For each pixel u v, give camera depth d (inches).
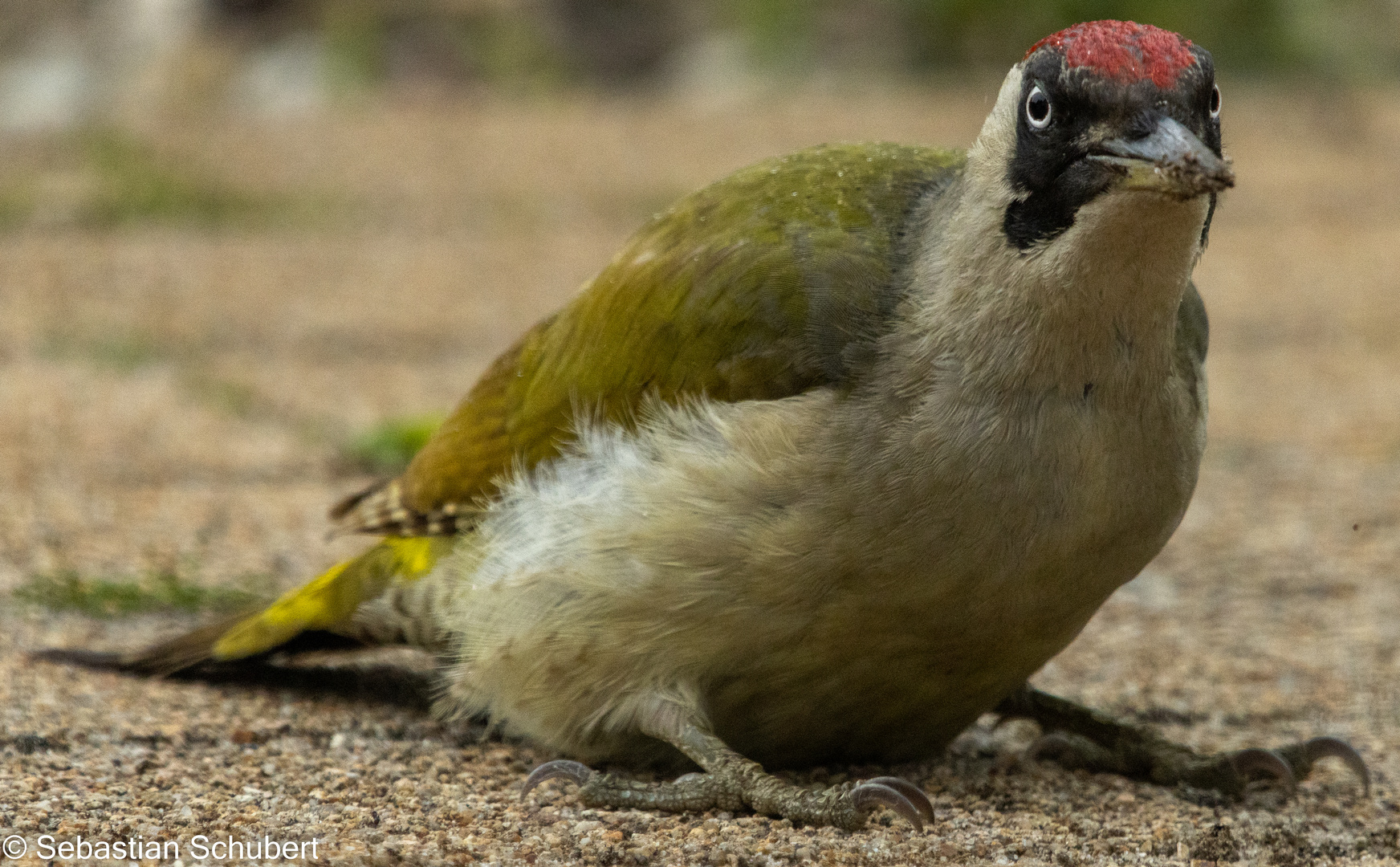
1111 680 505.7
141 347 873.5
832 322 370.3
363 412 777.6
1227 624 561.3
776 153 1358.3
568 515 388.5
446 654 429.1
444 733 435.5
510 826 367.9
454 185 1310.3
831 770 421.7
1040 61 353.7
